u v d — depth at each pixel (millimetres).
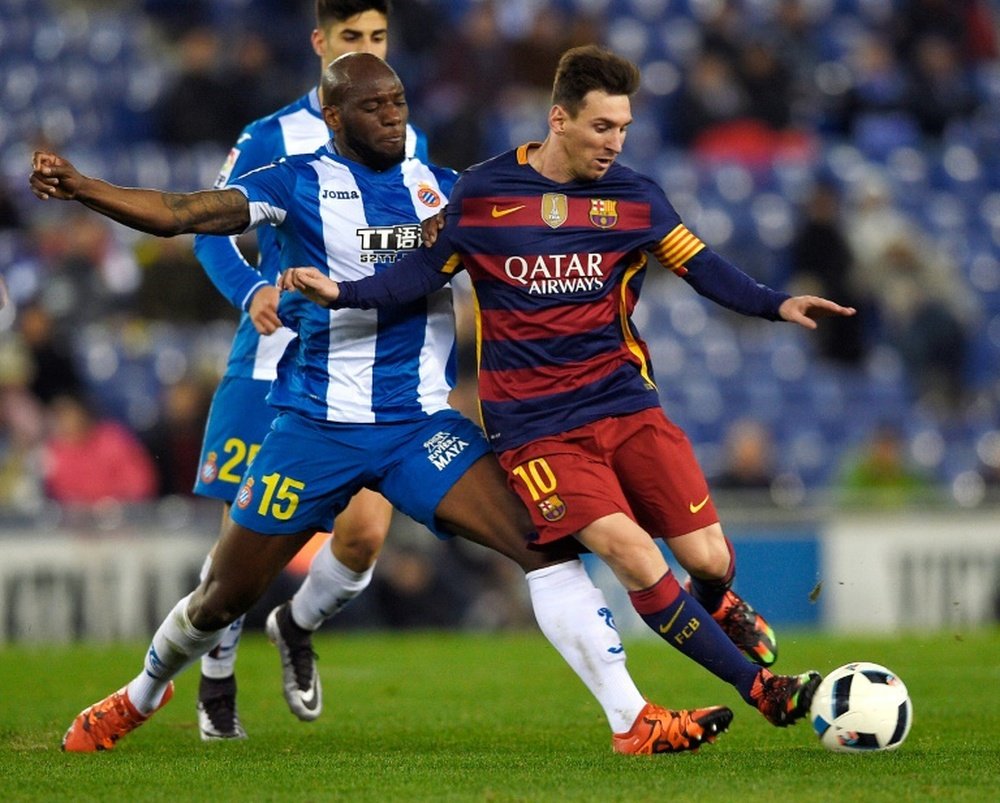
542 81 63469
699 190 64062
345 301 18594
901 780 15922
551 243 18547
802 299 18812
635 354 19109
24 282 52438
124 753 19672
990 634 38500
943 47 71875
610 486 18328
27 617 40312
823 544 43906
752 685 18141
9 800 15305
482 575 43594
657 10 72312
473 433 19406
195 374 47281
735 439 49469
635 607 18312
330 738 21516
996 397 61125
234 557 19422
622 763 17406
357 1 22828
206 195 18812
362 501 21578
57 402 47688
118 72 66625
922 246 63719
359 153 19734
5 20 68812
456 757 18484
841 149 68312
